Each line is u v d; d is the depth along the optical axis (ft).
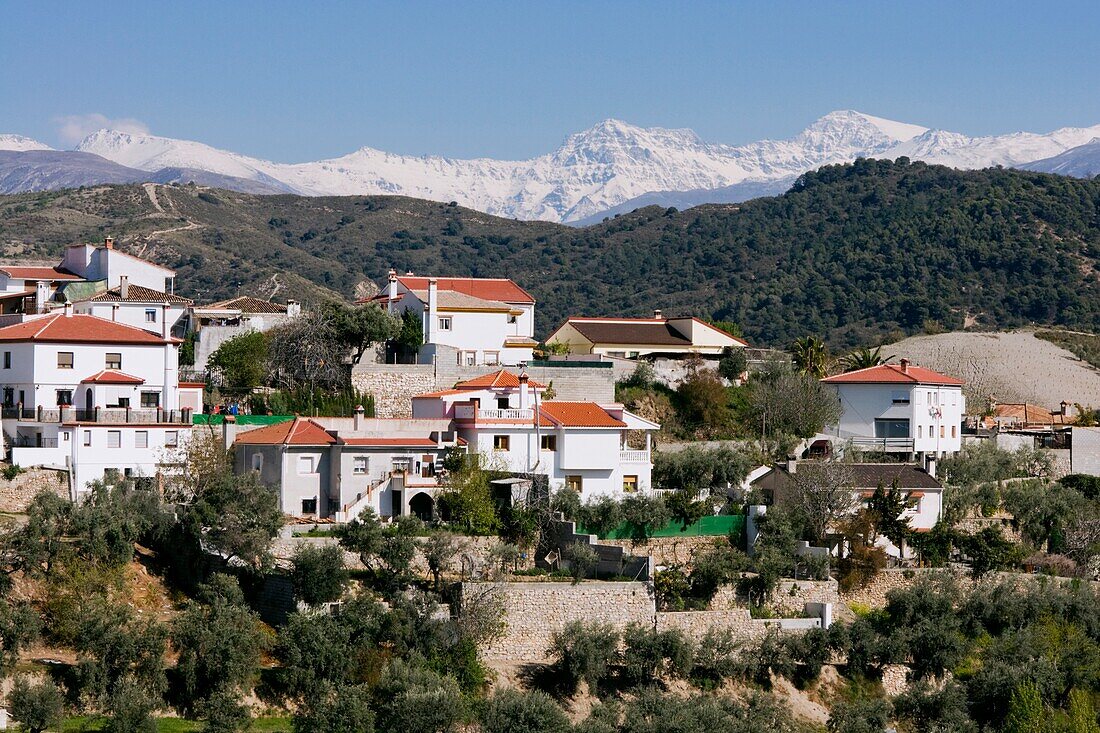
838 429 632.38
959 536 520.01
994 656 463.01
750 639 438.40
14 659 348.79
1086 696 447.01
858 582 483.10
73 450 456.04
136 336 497.87
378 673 378.12
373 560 423.23
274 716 366.63
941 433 641.81
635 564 441.27
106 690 350.64
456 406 508.12
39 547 375.86
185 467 463.01
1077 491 596.70
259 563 411.13
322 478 468.75
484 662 402.72
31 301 580.71
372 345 592.19
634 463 514.27
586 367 609.01
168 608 391.45
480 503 458.09
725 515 489.26
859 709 419.13
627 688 409.69
